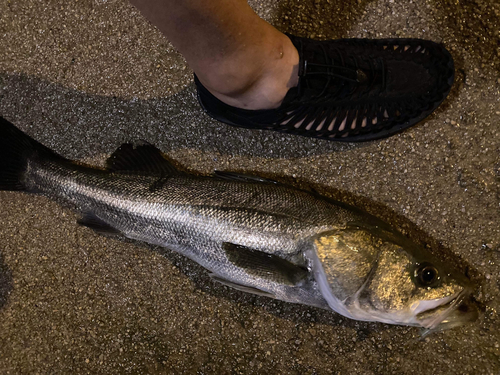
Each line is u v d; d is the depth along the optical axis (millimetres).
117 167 618
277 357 636
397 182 624
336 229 554
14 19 670
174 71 649
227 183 585
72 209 667
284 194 575
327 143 631
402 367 617
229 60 514
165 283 655
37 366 668
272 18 637
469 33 609
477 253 612
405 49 604
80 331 668
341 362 626
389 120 591
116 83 660
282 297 586
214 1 477
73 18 663
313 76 561
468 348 608
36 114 670
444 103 612
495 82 606
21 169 634
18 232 674
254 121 591
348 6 626
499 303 607
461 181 613
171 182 592
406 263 546
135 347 659
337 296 553
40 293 670
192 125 649
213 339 647
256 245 565
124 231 607
